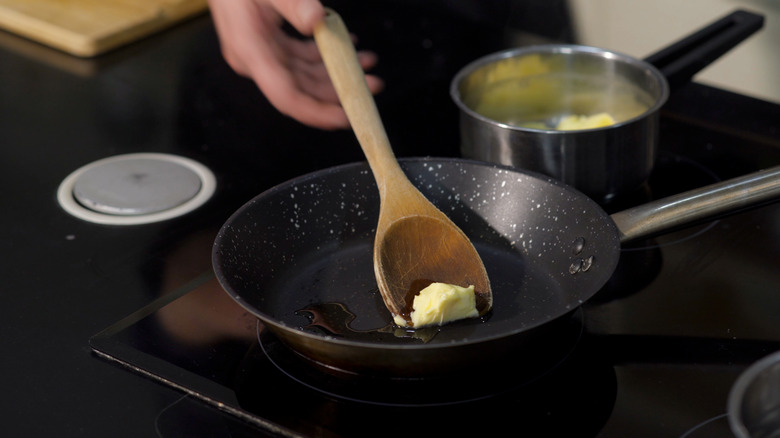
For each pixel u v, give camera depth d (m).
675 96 1.14
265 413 0.82
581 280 0.89
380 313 0.90
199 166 1.07
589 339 0.87
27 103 1.18
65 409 0.83
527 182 0.94
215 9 1.18
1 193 1.04
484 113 1.09
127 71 1.24
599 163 0.96
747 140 1.07
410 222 0.92
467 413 0.82
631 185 0.98
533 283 0.91
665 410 0.81
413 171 0.96
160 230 0.99
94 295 0.92
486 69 1.06
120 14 1.30
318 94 1.15
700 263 0.93
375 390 0.84
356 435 0.81
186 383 0.84
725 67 1.40
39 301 0.92
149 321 0.89
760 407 0.76
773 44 1.35
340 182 0.95
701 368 0.84
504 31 1.30
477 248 0.95
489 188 0.95
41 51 1.28
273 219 0.93
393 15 1.34
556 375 0.84
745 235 0.95
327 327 0.88
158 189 1.04
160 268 0.95
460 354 0.80
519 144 0.96
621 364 0.85
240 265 0.89
